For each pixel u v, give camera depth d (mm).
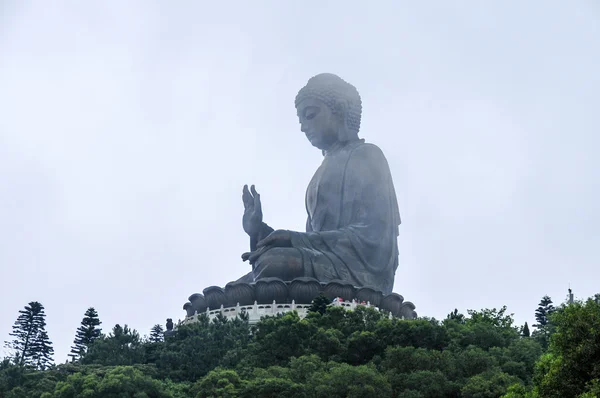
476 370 81625
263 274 120438
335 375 77875
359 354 88188
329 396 76875
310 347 89625
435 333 88312
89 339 121875
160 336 124000
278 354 89750
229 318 114125
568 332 61562
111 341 100812
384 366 82750
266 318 100375
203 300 120000
